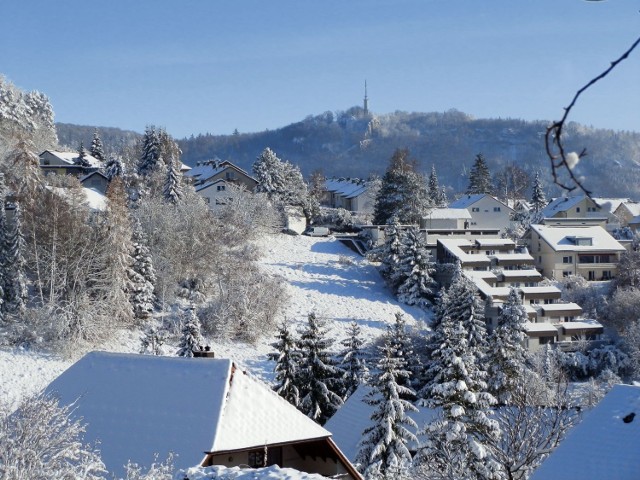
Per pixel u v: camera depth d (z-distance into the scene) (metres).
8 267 61.84
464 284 65.25
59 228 65.00
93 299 64.31
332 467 25.11
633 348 70.62
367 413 39.25
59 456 18.53
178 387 25.41
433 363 53.62
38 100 154.00
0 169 78.50
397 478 28.19
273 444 23.61
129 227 68.62
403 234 91.19
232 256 80.44
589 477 19.42
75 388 26.78
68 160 124.81
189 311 54.09
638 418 20.50
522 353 59.62
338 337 73.44
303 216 118.56
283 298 76.50
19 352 57.97
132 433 24.06
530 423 21.69
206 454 22.41
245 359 65.94
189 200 84.75
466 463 23.50
